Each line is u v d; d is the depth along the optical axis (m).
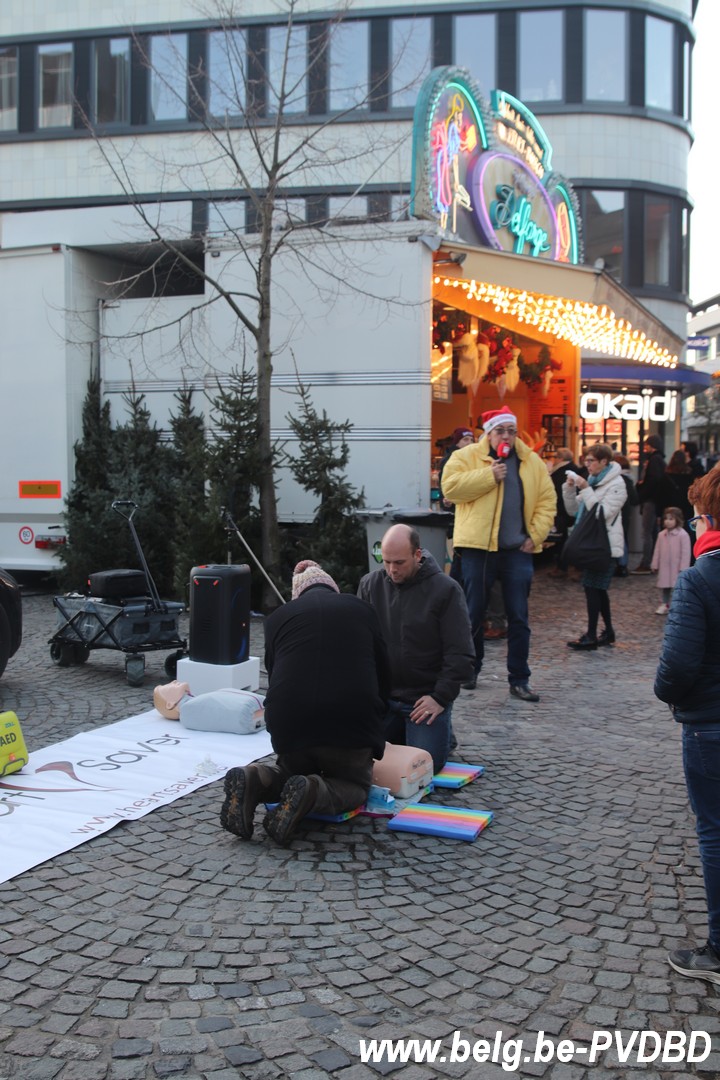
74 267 11.56
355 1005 3.07
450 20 24.48
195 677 6.88
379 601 5.28
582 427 24.11
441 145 11.50
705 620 3.11
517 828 4.62
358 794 4.54
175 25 23.45
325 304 10.66
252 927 3.58
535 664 8.30
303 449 10.36
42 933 3.51
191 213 11.38
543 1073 2.76
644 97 25.75
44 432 11.57
